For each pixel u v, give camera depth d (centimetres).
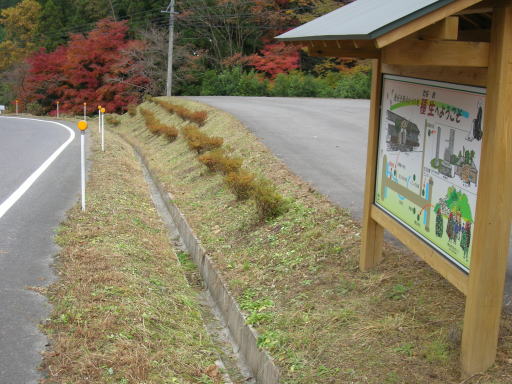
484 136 327
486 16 419
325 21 480
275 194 784
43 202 930
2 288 548
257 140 1370
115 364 411
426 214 408
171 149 1628
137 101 3947
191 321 554
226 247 748
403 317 443
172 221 980
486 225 329
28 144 1786
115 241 724
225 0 4028
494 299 346
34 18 5656
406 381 371
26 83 4431
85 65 4019
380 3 425
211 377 449
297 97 3531
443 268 381
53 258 641
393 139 470
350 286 523
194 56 4144
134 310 508
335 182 923
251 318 521
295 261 620
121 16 4825
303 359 430
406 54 335
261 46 4369
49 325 470
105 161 1398
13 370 399
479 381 349
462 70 353
